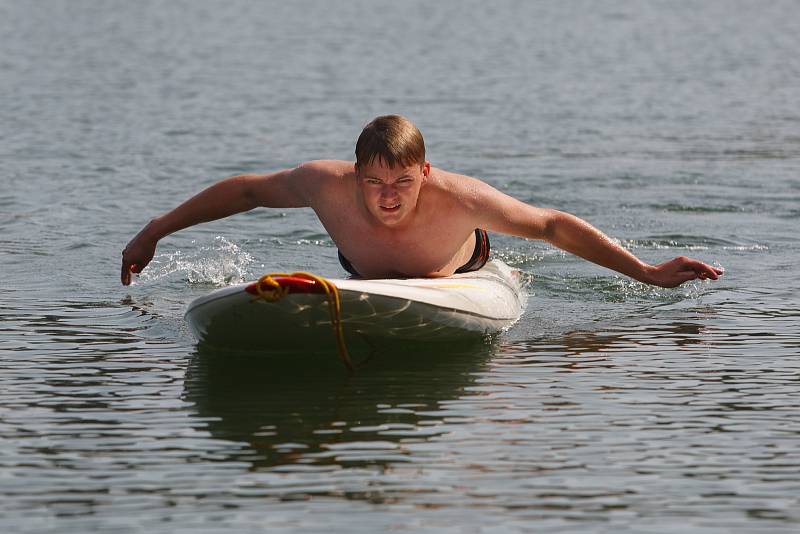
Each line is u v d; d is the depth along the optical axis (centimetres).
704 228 3041
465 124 4975
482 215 2033
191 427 1520
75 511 1251
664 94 5953
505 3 11431
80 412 1583
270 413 1581
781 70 6881
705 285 2438
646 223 3103
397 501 1277
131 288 2391
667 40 8488
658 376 1764
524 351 1930
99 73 6519
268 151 4266
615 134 4734
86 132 4656
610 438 1480
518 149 4350
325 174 2050
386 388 1709
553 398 1655
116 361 1848
